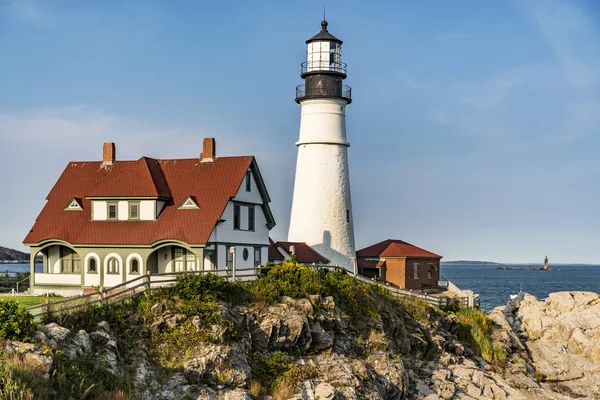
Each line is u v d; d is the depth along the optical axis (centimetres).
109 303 3266
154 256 4756
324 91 6194
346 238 6244
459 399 4241
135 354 3109
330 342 3934
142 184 4856
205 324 3394
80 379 2653
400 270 6988
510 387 4572
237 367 3284
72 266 4944
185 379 3064
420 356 4722
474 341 5306
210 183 4941
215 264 4666
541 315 5991
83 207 5053
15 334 2636
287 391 3388
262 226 5328
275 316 3791
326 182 6212
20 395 2294
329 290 4412
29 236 4928
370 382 3816
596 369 5250
